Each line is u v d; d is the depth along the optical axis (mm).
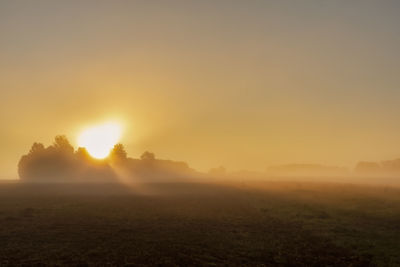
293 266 18172
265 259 19531
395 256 19922
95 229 29125
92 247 22312
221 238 25562
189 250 21625
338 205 47250
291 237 25922
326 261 19094
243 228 30047
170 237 25891
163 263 18484
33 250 21359
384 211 40031
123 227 30328
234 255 20406
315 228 29672
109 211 41750
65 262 18594
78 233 27188
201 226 31156
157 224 32156
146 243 23672
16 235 26172
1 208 43844
